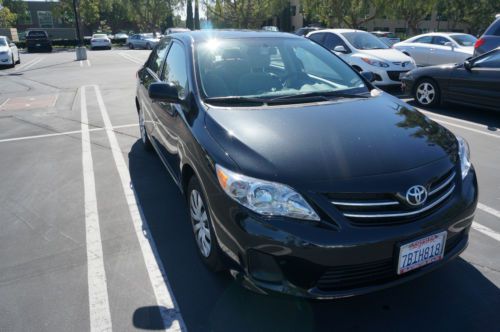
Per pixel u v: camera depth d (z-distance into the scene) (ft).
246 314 8.00
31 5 199.00
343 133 8.38
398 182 7.21
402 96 29.58
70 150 18.06
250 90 10.68
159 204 12.64
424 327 7.65
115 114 25.31
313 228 6.89
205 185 8.17
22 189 13.93
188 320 7.88
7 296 8.55
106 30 211.41
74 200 13.01
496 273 9.09
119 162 16.39
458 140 9.21
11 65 57.62
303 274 7.00
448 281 8.84
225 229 7.61
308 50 12.78
